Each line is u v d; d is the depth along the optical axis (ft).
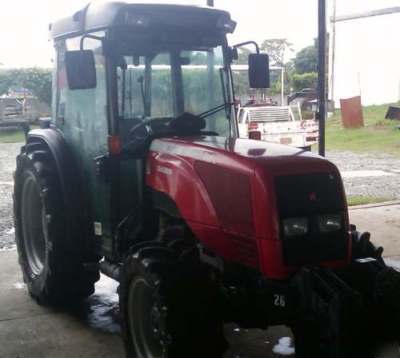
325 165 10.87
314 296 9.95
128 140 13.14
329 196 10.75
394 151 51.75
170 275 10.73
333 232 10.75
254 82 14.32
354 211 26.78
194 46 13.79
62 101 15.57
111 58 12.73
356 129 67.15
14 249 21.59
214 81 14.17
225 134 14.29
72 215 14.70
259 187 10.31
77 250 14.85
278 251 10.23
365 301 10.34
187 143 12.14
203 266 11.09
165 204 12.44
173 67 13.61
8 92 73.56
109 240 13.79
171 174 12.02
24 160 16.26
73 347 13.38
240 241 10.73
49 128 16.19
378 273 10.53
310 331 10.30
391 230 23.21
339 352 9.73
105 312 15.49
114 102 12.77
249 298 10.93
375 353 10.07
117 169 13.03
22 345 13.51
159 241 12.22
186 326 10.50
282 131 49.85
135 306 11.82
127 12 12.57
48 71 72.59
